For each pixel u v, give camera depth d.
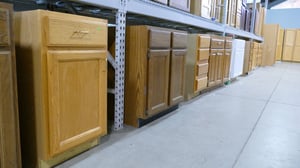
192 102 2.37
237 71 3.84
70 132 1.08
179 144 1.37
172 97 1.85
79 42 1.05
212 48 2.61
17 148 0.91
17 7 1.70
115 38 1.48
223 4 3.14
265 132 1.61
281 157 1.25
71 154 1.16
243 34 4.17
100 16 2.02
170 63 1.76
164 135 1.49
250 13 4.87
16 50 0.99
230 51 3.25
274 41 6.80
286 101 2.55
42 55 0.92
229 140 1.45
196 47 2.29
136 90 1.57
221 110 2.11
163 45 1.64
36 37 0.92
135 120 1.61
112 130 1.55
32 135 1.02
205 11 2.61
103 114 1.26
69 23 0.99
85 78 1.12
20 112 1.03
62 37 0.97
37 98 0.97
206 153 1.27
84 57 1.09
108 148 1.29
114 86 1.58
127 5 1.46
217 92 2.92
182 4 2.11
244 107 2.24
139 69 1.54
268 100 2.58
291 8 8.95
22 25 0.95
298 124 1.80
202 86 2.49
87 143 1.24
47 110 0.96
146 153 1.24
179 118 1.84
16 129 0.90
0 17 0.79
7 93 0.85
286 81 4.00
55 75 0.97
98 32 1.15
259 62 6.48
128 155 1.21
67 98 1.04
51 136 0.99
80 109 1.11
